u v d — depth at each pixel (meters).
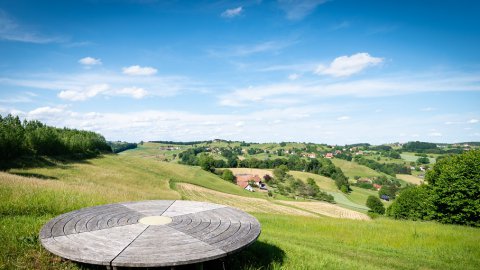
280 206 56.41
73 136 70.69
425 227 17.11
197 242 5.55
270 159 154.00
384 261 9.97
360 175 147.25
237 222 7.00
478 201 23.09
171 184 55.97
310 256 8.45
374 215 56.59
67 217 7.09
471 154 25.27
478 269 9.82
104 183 39.12
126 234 5.91
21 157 49.41
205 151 185.12
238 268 6.70
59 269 5.70
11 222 8.21
